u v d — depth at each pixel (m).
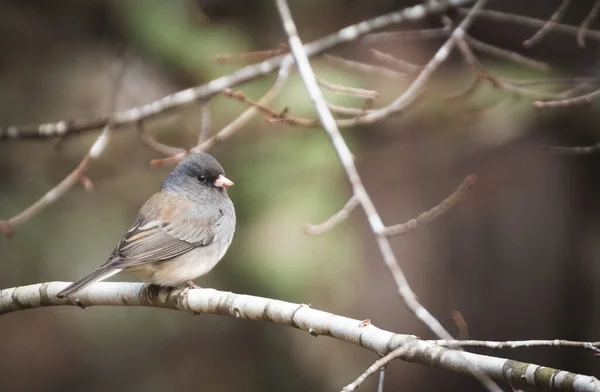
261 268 10.58
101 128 9.80
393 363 14.50
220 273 10.77
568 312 14.36
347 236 11.22
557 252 14.38
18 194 11.89
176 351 12.72
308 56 10.11
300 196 10.72
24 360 13.09
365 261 14.01
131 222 11.93
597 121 12.62
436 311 14.45
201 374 12.49
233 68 11.30
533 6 13.56
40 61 12.40
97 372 12.91
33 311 13.25
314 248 10.72
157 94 12.09
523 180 14.32
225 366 12.45
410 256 14.44
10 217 11.71
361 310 13.82
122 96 12.03
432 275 14.45
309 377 12.26
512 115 12.23
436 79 12.16
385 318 14.12
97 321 12.88
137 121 9.59
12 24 12.24
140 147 11.98
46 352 13.11
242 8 12.32
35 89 12.30
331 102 10.89
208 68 11.26
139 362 12.79
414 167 13.68
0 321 13.27
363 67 9.88
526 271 14.42
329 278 10.84
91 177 11.97
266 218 10.70
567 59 13.52
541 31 9.29
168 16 11.34
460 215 14.45
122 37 11.96
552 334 14.38
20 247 11.73
